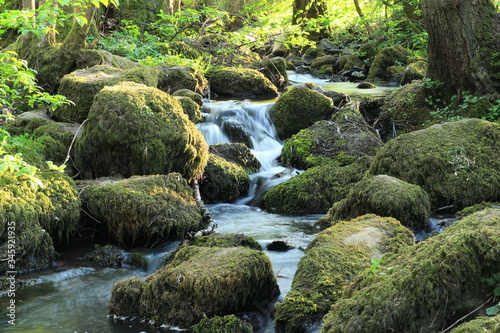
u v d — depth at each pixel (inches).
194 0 772.6
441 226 217.5
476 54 317.1
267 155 338.3
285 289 169.9
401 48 598.9
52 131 283.7
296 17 800.3
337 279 155.2
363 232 180.7
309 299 148.9
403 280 116.0
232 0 872.3
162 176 239.5
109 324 157.5
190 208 232.8
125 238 221.5
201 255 169.9
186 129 268.8
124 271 202.8
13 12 230.2
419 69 492.7
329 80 595.2
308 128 337.4
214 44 555.5
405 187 221.9
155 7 621.9
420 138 256.4
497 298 112.6
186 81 413.1
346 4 837.8
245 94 462.3
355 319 115.8
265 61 535.2
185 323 151.6
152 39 513.0
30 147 256.2
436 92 344.5
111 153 263.3
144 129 260.8
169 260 198.5
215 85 463.8
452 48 323.3
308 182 274.7
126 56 453.1
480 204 233.0
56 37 465.1
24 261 198.8
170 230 222.7
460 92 329.4
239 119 362.9
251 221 255.0
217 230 238.2
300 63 701.9
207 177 287.9
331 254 165.3
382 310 114.0
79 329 154.5
